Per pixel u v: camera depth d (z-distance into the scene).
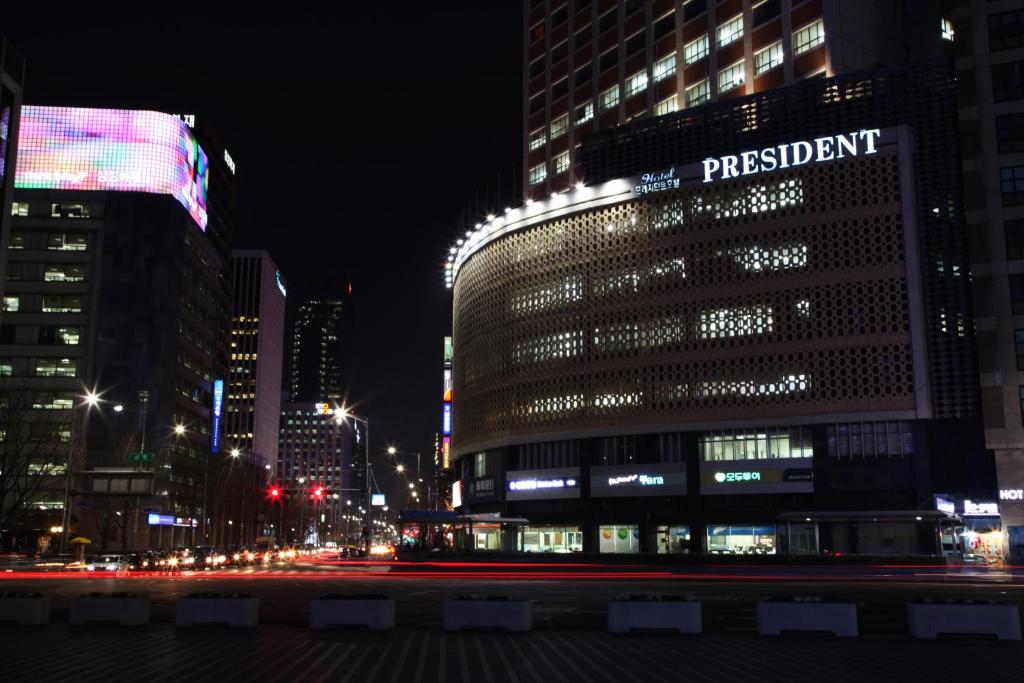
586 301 88.50
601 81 110.69
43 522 117.69
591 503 84.75
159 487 131.12
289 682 15.55
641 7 105.88
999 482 67.62
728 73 93.31
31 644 20.84
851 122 77.56
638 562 63.19
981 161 71.50
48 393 130.12
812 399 74.19
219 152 176.38
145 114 146.00
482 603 23.05
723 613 29.44
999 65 72.31
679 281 82.62
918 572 55.31
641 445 82.75
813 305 75.50
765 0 90.25
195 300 154.50
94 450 129.00
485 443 97.56
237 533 178.88
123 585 48.28
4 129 75.12
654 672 16.61
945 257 72.31
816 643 20.77
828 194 76.25
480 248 103.50
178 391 144.38
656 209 85.12
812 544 70.56
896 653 19.09
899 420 71.00
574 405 87.50
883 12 86.88
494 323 98.31
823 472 72.75
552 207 92.56
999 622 21.09
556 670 16.83
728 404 77.94
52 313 134.88
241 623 23.80
